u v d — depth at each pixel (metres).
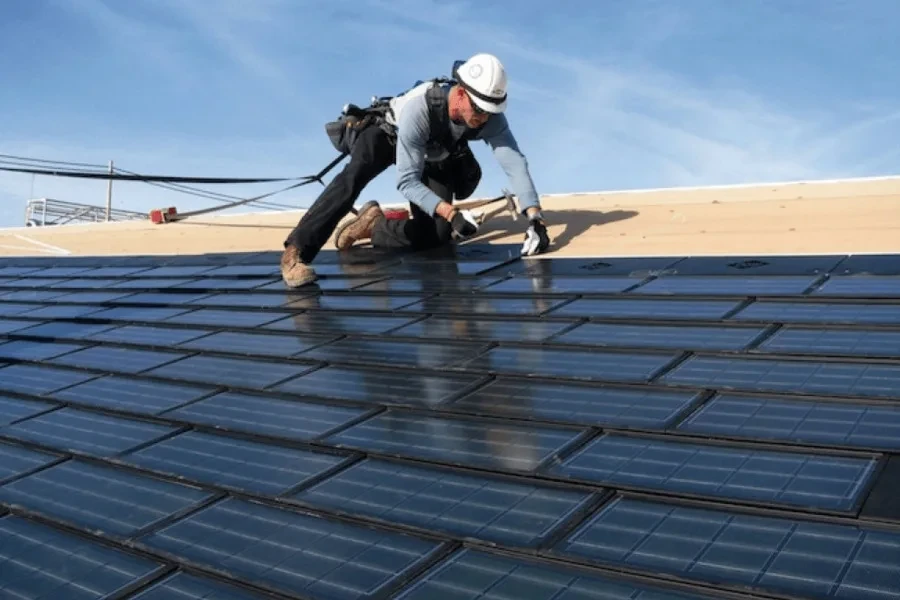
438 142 8.12
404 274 8.12
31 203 24.55
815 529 3.13
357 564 3.33
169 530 3.79
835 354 4.67
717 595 2.85
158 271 10.53
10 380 6.55
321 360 5.91
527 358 5.36
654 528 3.28
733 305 5.79
